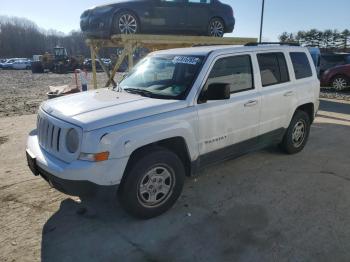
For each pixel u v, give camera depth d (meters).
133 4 8.80
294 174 4.85
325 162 5.35
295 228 3.43
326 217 3.64
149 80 4.31
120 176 3.21
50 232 3.43
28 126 7.96
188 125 3.69
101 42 9.88
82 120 3.16
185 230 3.43
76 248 3.16
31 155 3.61
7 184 4.55
